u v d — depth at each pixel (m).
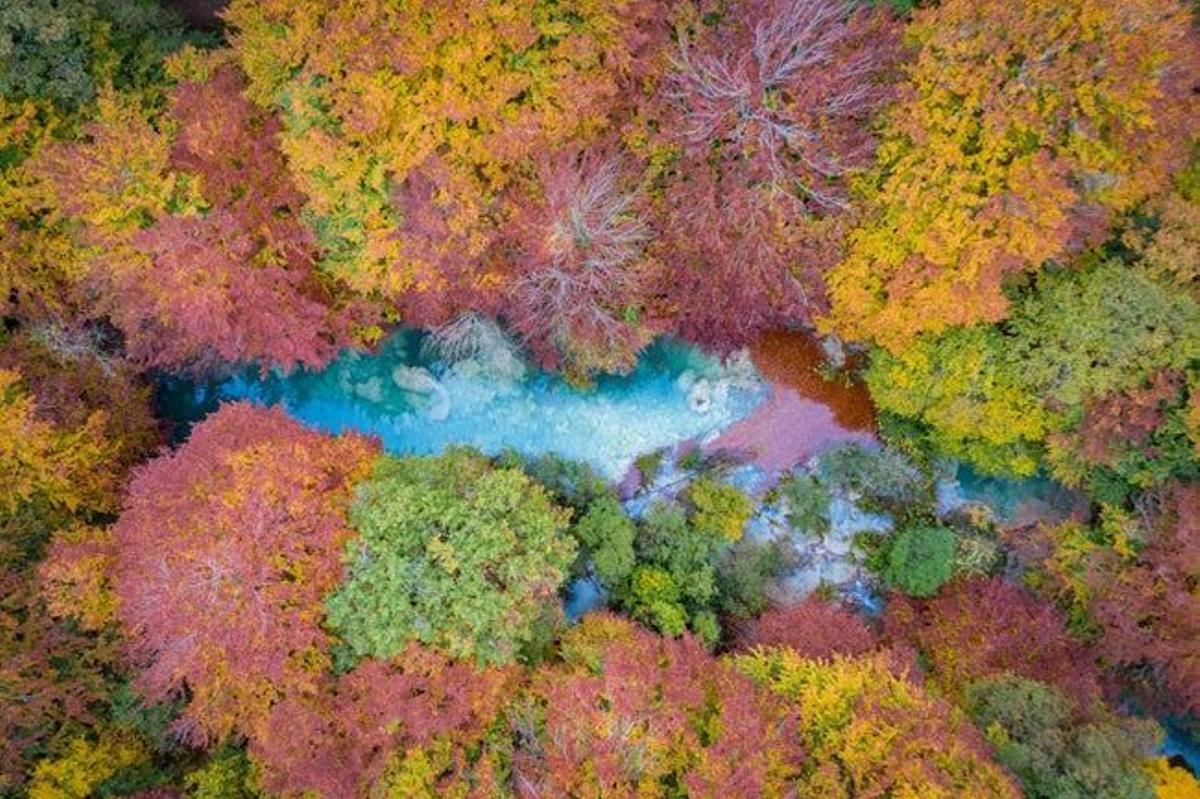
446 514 14.60
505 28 14.24
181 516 14.62
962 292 15.28
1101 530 17.44
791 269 16.78
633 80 16.08
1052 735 14.27
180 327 17.67
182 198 16.06
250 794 15.55
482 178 16.59
